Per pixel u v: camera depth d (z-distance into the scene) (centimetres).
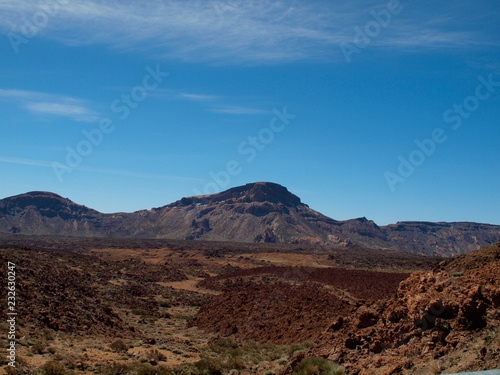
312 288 4719
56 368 1705
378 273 6644
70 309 3123
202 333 3709
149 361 2180
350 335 1748
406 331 1533
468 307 1331
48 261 5259
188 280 8162
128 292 5244
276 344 2944
